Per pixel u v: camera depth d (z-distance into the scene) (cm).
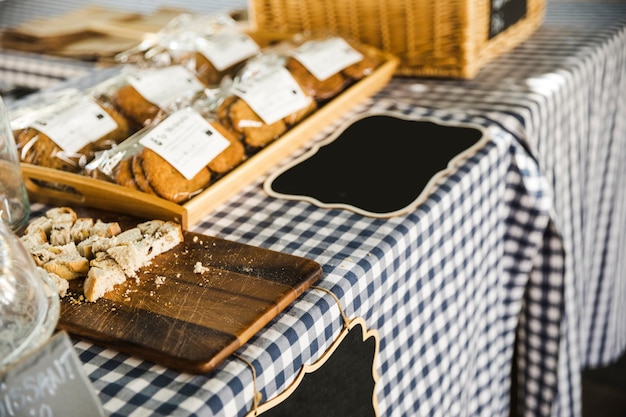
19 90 163
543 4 180
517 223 136
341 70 136
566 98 147
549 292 145
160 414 69
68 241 94
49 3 234
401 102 142
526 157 130
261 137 116
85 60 164
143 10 214
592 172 171
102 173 104
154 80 125
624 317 197
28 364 60
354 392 94
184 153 105
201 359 73
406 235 100
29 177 107
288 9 160
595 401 193
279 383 80
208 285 85
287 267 88
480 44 152
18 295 69
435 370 121
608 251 183
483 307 136
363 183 112
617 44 172
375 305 97
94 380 74
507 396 156
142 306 82
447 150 120
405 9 147
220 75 141
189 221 100
